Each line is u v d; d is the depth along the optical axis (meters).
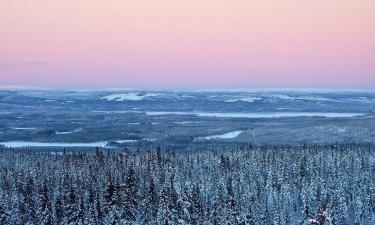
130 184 128.38
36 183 137.88
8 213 113.50
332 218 119.81
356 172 161.25
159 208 115.88
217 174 153.25
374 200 142.12
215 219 113.12
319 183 144.25
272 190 141.12
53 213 115.44
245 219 112.38
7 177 145.38
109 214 114.56
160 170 153.00
